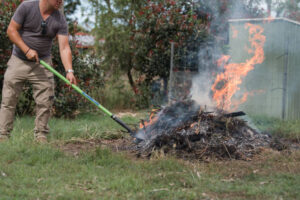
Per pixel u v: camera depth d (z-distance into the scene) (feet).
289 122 23.04
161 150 14.03
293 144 17.39
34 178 10.63
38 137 16.21
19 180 10.39
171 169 12.07
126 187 9.93
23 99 26.12
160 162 12.64
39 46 15.79
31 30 15.51
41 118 16.25
